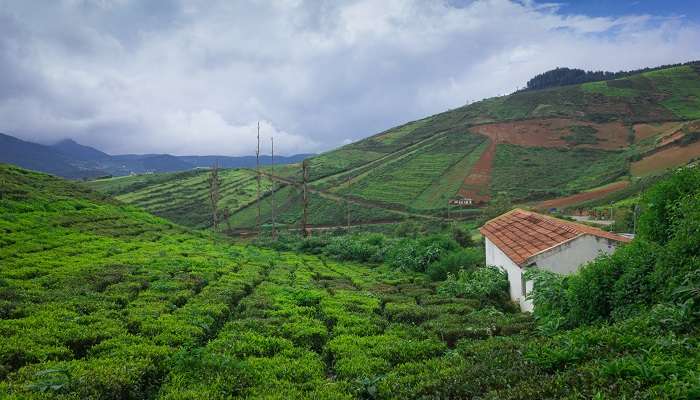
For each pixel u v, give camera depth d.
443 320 17.89
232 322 16.80
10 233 30.28
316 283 26.88
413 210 100.50
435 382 10.16
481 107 195.12
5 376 11.07
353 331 16.39
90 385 10.38
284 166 158.25
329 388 11.22
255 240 56.34
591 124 154.38
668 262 11.38
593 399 7.34
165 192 125.94
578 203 90.75
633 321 10.40
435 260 34.91
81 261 25.61
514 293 23.61
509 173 119.31
